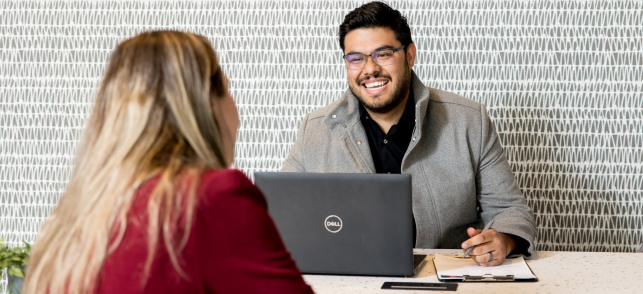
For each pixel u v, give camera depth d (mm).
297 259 1419
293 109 2730
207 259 695
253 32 2711
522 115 2611
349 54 1972
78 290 691
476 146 2006
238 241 701
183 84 750
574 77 2574
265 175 1422
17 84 2805
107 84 767
